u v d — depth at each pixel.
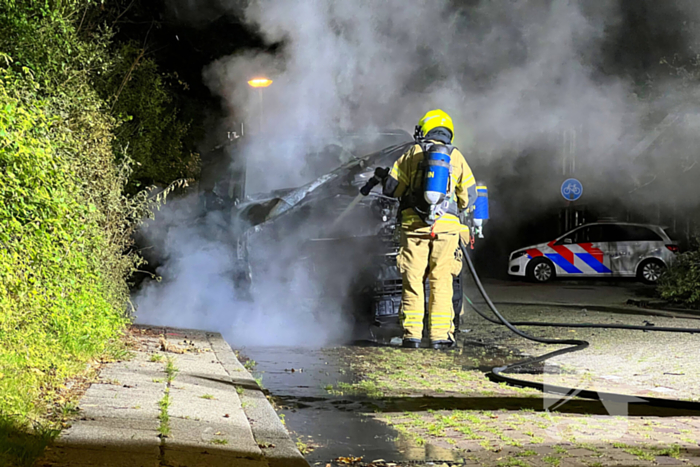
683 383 11.41
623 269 32.62
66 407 7.14
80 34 14.36
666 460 7.41
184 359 11.19
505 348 14.72
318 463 7.05
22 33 11.12
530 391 10.74
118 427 6.74
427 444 7.81
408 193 13.28
